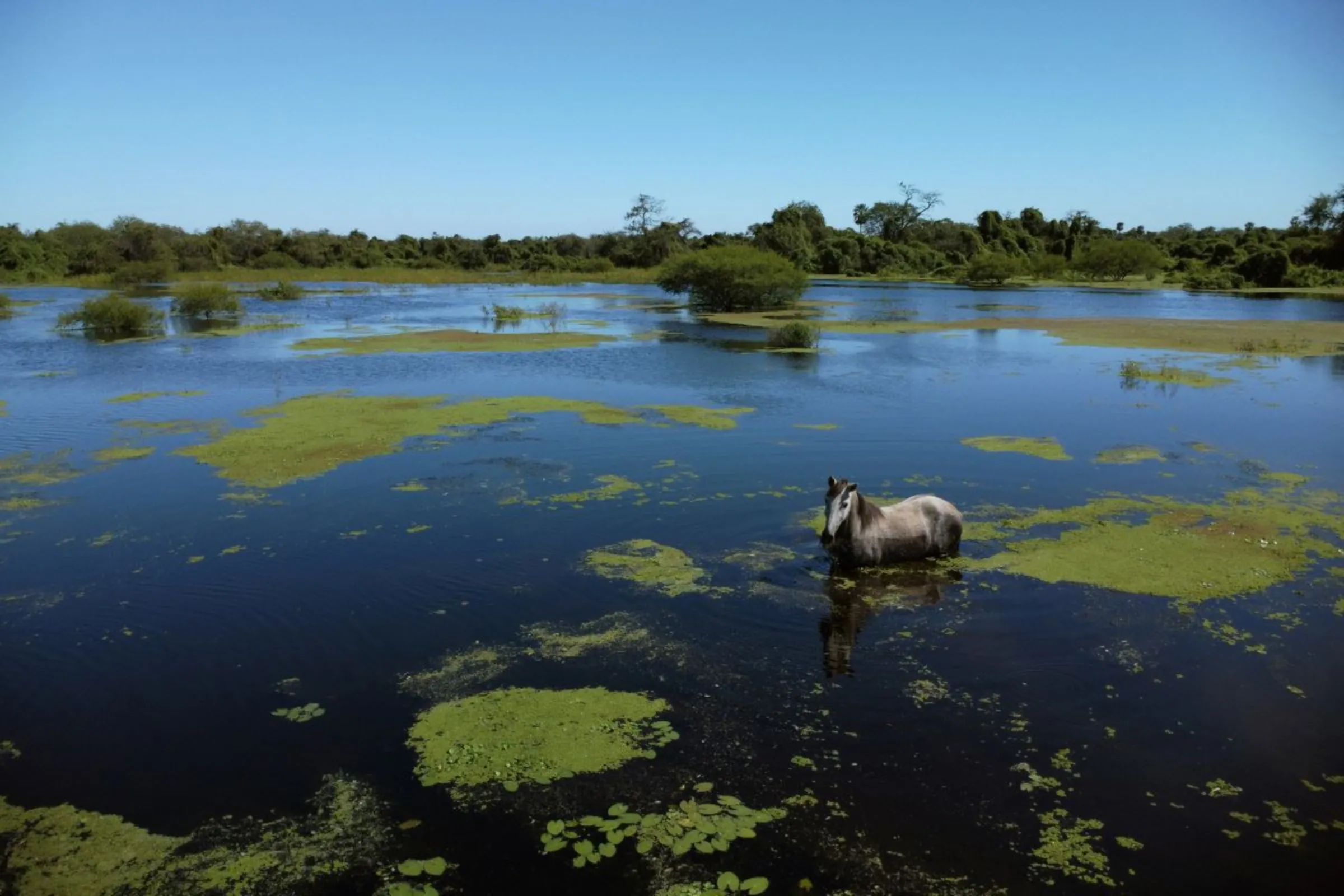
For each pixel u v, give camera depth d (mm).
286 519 11797
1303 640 8203
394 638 8383
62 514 12141
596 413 18766
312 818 5840
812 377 24641
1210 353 29812
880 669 7684
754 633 8359
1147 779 6191
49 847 5617
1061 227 116125
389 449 15555
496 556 10359
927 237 110938
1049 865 5344
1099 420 18156
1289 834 5625
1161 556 10195
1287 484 13148
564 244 120750
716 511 11875
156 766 6465
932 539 10109
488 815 5820
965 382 23578
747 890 5117
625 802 5926
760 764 6332
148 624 8781
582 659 7902
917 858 5395
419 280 87000
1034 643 8141
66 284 70125
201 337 35219
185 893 5199
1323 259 81312
